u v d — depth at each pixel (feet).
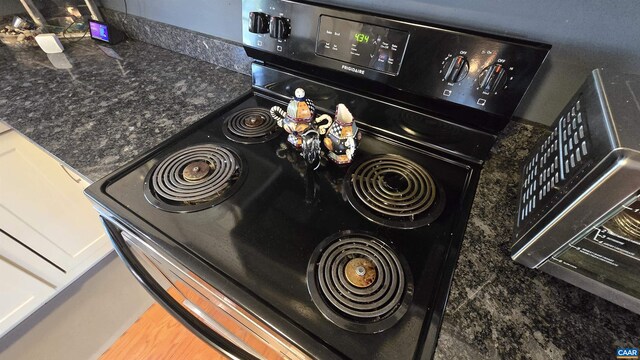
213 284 1.55
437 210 1.89
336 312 1.43
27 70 3.41
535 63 1.69
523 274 1.61
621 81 1.41
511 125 2.17
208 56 3.51
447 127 2.17
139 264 2.09
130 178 2.06
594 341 1.36
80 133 2.48
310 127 2.14
